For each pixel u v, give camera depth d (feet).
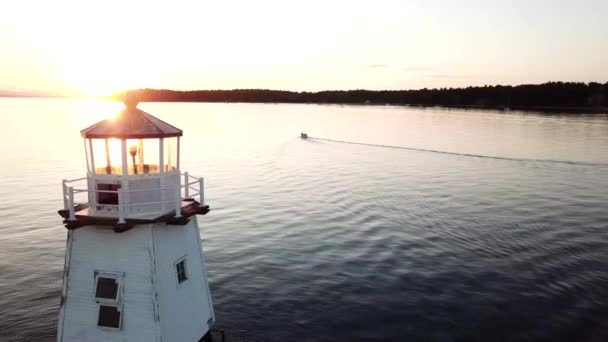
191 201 57.52
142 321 48.47
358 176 235.61
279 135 486.38
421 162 285.84
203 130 544.21
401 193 191.21
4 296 91.25
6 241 123.03
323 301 90.79
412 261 112.16
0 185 194.08
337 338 77.97
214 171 247.91
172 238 52.54
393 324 82.43
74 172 228.84
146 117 50.96
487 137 429.38
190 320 54.90
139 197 49.65
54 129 506.89
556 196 183.32
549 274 103.40
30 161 264.11
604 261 110.73
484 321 83.20
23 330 79.20
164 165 52.13
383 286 97.81
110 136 47.91
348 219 149.89
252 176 232.94
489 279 101.09
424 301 90.94
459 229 138.31
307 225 142.61
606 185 206.80
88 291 49.57
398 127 577.84
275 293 93.97
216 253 116.26
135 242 48.49
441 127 556.51
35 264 107.55
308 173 244.83
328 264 110.01
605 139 393.09
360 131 528.63
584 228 138.31
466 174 239.30
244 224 142.92
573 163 271.08
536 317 84.28
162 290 49.67
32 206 158.81
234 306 88.02
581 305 88.48
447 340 77.30
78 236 49.75
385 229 138.82
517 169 254.06
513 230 136.77
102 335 49.24
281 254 116.37
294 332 79.51
